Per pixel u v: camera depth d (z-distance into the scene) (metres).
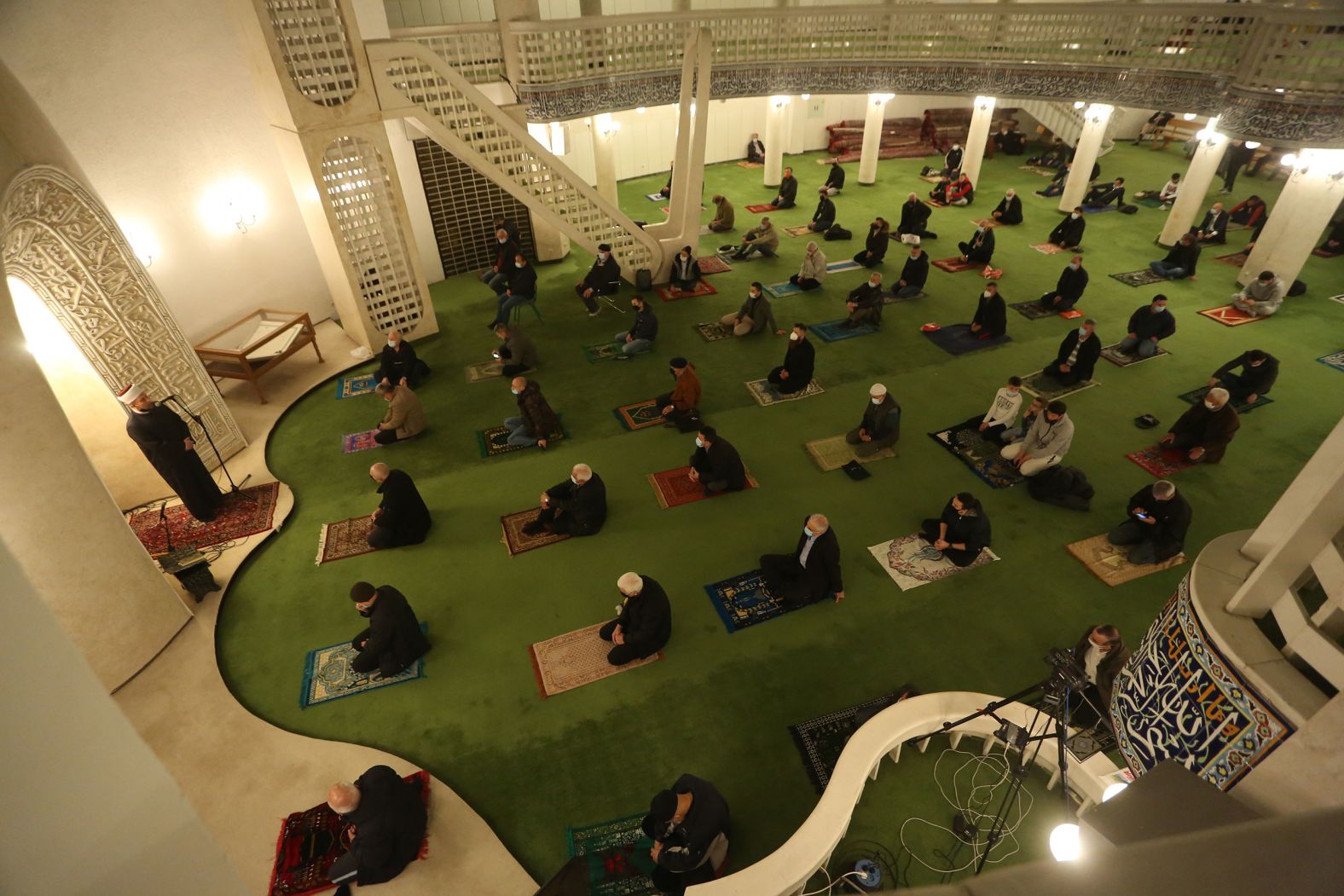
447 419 9.41
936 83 14.42
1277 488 7.77
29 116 6.29
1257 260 11.66
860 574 6.98
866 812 5.14
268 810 5.31
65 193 6.60
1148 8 11.77
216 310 10.31
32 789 0.54
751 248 13.65
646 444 8.79
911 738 5.38
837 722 5.70
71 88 8.35
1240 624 2.28
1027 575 6.90
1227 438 7.93
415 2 14.79
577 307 12.16
